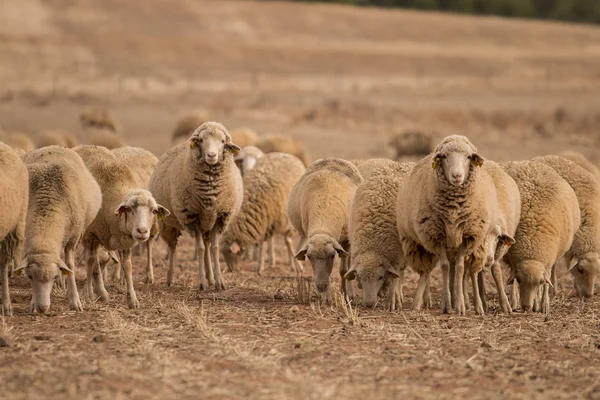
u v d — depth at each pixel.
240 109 168.12
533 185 42.75
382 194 41.47
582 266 45.06
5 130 130.25
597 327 36.91
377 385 27.31
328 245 41.19
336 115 163.62
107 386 26.53
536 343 33.38
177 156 47.28
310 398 25.69
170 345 31.91
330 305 41.25
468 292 45.41
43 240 35.72
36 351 30.50
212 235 47.34
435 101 188.88
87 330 34.00
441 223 37.84
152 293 44.09
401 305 41.66
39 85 198.88
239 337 33.41
